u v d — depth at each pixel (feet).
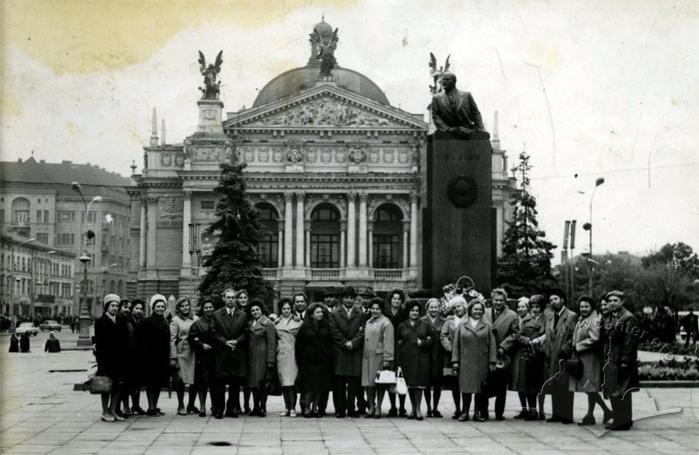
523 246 315.99
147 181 395.75
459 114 96.17
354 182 388.57
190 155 387.14
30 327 317.01
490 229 94.73
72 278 420.36
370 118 391.24
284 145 390.01
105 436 65.82
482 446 60.70
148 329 79.87
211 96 390.42
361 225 388.57
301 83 396.78
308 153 391.24
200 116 390.63
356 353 77.25
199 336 77.92
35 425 72.33
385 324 76.48
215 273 280.10
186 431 68.39
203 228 387.14
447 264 94.58
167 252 397.39
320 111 391.65
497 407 75.97
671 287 332.60
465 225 94.73
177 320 81.30
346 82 447.01
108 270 422.82
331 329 77.66
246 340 77.82
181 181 394.32
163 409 86.33
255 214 288.51
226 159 385.50
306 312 78.33
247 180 387.14
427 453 57.72
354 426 71.05
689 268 374.43
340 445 61.00
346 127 390.01
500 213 386.93
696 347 173.17
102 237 425.69
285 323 79.36
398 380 75.10
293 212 391.04
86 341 230.27
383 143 391.24
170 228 398.01
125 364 75.56
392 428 69.77
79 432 68.18
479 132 95.61
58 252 408.26
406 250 389.80
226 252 281.13
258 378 77.82
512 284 309.42
